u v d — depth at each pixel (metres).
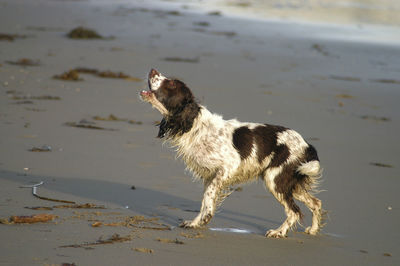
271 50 24.05
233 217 7.39
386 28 35.25
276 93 16.06
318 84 17.88
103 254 5.48
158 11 35.56
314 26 34.16
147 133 11.12
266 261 5.86
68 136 10.40
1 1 31.91
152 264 5.38
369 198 8.46
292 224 6.97
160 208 7.41
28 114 11.56
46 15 28.59
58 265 5.09
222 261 5.70
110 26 27.12
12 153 9.15
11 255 5.22
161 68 18.08
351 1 53.75
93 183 8.15
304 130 12.62
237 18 35.41
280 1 50.31
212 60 20.45
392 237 6.94
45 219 6.32
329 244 6.65
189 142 7.14
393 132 13.11
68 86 14.48
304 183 7.18
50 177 8.23
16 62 16.52
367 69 21.20
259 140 7.14
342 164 10.31
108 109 12.68
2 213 6.46
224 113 13.41
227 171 7.02
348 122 13.67
